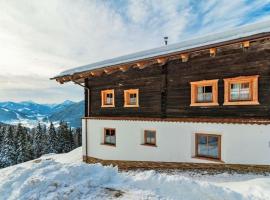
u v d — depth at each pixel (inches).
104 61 533.3
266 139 321.1
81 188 227.1
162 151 428.8
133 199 205.0
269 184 251.0
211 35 371.6
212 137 376.5
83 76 558.3
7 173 277.4
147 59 407.8
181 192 215.2
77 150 759.7
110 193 218.7
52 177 239.6
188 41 397.7
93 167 275.9
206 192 211.8
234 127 346.6
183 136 402.9
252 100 340.8
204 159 375.6
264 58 330.3
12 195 221.8
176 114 420.8
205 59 387.5
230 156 349.7
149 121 450.0
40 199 207.2
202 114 390.0
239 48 351.6
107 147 528.1
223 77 367.6
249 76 340.8
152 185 231.1
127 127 488.7
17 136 1987.0
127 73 504.7
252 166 331.0
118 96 522.9
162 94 436.8
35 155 1958.7
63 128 2177.7
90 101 587.5
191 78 403.2
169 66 432.5
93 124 566.3
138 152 467.2
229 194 208.8
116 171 273.9
